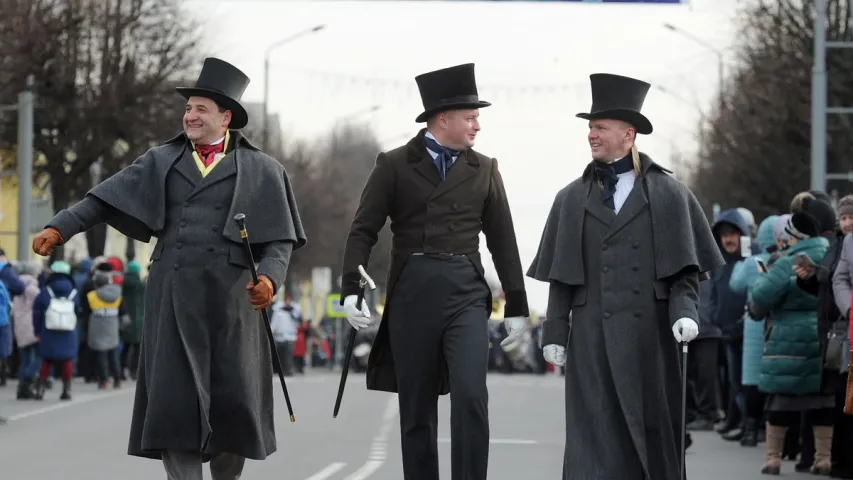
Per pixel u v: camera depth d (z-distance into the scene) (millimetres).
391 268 21422
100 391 53406
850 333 24594
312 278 157625
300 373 90625
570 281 20125
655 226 20047
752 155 90250
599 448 19906
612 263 20031
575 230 20250
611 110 20234
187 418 19359
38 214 73875
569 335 20422
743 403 36438
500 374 103500
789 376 29016
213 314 19625
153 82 85562
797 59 85750
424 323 21109
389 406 47938
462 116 21469
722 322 37500
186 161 19984
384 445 34469
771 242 33656
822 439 29250
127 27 84562
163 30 86312
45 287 47312
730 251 37469
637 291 19984
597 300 20109
